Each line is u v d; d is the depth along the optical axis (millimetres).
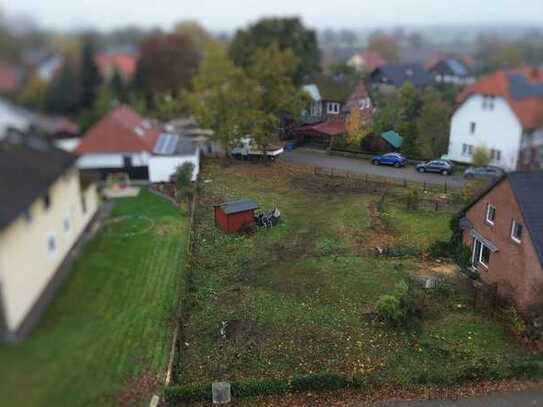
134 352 13078
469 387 15117
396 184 35656
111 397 10242
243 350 16828
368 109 45375
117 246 14789
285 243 25688
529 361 15852
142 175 32062
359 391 14914
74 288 10047
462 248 23188
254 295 20375
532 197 18781
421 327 18062
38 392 7797
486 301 19266
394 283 21359
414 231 27375
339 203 31875
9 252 7902
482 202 21719
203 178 37000
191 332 17828
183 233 25469
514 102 38750
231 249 24953
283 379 14945
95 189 13812
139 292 16062
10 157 8711
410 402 14555
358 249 24922
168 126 43969
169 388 14141
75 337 9078
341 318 18688
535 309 17672
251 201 28031
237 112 41719
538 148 39812
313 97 47062
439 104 44344
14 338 8031
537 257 17484
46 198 9336
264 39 62969
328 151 44438
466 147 41844
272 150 42188
